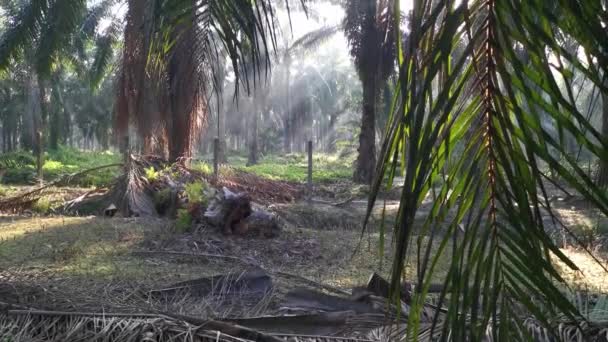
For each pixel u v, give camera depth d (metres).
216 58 2.35
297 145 61.69
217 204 7.77
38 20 9.84
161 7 2.07
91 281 4.88
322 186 15.74
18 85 26.92
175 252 6.45
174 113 10.43
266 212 7.85
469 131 1.18
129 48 9.85
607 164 1.04
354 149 33.44
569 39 1.33
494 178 1.17
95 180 14.58
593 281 5.05
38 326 3.43
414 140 1.02
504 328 1.24
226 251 6.78
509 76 1.07
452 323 1.23
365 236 8.00
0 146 54.47
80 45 20.59
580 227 7.23
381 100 17.38
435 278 4.28
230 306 4.11
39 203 10.38
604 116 2.22
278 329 3.31
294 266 6.21
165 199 9.62
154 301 4.14
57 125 31.31
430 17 1.05
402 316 3.21
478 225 1.19
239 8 1.98
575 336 2.62
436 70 1.01
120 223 8.49
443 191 1.21
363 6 13.76
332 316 3.31
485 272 1.21
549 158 1.06
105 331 3.20
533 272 1.15
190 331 3.11
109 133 46.44
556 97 1.05
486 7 1.11
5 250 6.53
